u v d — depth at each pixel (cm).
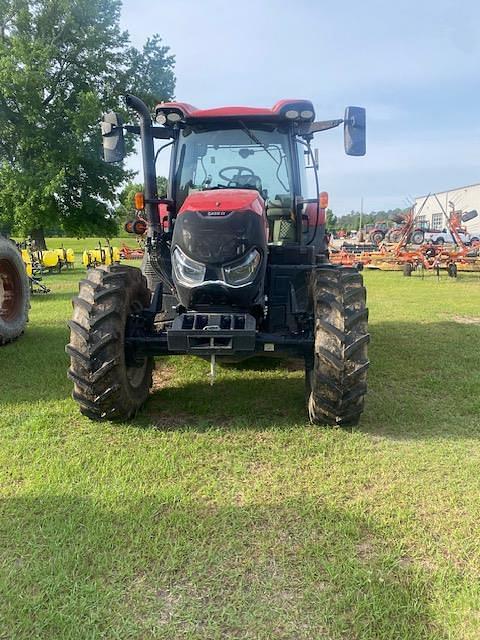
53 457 333
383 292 1222
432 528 258
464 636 193
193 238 362
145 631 197
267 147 476
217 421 396
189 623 200
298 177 480
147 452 340
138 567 230
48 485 297
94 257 2012
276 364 555
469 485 297
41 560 235
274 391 463
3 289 671
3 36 2900
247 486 298
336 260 1955
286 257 451
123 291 380
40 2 2878
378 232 3038
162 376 516
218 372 526
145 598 212
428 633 194
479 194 4975
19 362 568
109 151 432
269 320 412
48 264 1747
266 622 200
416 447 348
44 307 976
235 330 343
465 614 203
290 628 197
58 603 210
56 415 406
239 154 477
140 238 611
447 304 1007
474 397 448
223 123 471
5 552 241
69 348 364
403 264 1750
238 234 359
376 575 223
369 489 295
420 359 575
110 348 363
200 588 218
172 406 429
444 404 432
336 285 376
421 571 226
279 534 253
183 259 370
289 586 218
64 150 2816
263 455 335
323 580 221
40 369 539
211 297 369
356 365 352
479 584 219
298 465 322
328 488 294
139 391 413
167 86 3127
